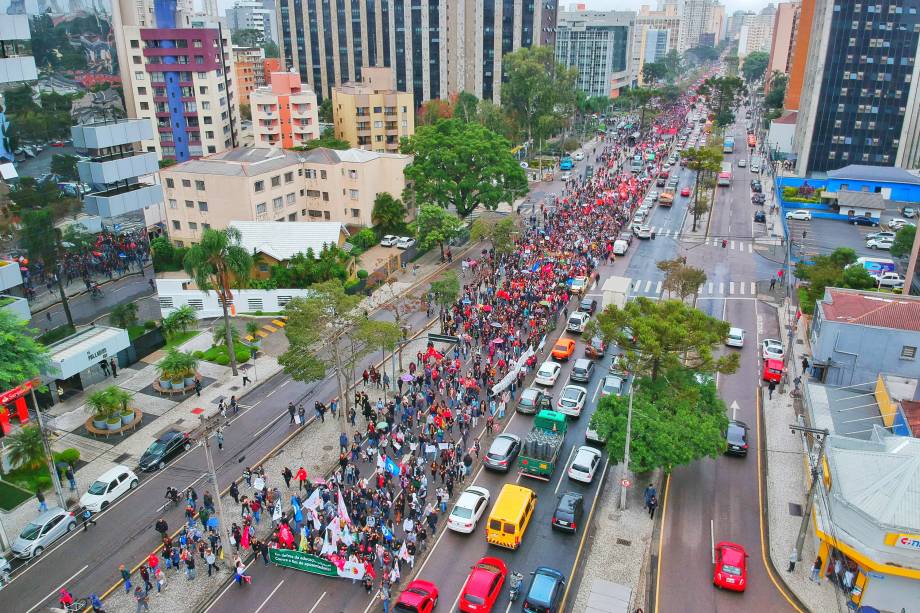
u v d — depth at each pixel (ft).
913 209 365.61
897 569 100.01
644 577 114.62
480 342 200.85
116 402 158.71
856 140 423.64
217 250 179.22
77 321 187.83
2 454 145.38
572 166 463.01
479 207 363.56
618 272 266.36
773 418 164.76
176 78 423.64
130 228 218.79
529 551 120.47
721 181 414.82
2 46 165.99
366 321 156.66
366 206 312.91
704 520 129.29
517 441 149.69
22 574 118.73
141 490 141.18
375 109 428.56
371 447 150.10
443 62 555.28
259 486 132.87
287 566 119.03
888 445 119.24
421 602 103.96
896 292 236.63
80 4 186.60
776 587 112.88
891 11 393.91
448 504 133.80
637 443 128.06
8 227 171.22
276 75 416.26
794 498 135.54
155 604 110.73
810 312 216.33
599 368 189.06
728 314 229.25
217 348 201.57
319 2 569.23
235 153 300.40
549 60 501.15
